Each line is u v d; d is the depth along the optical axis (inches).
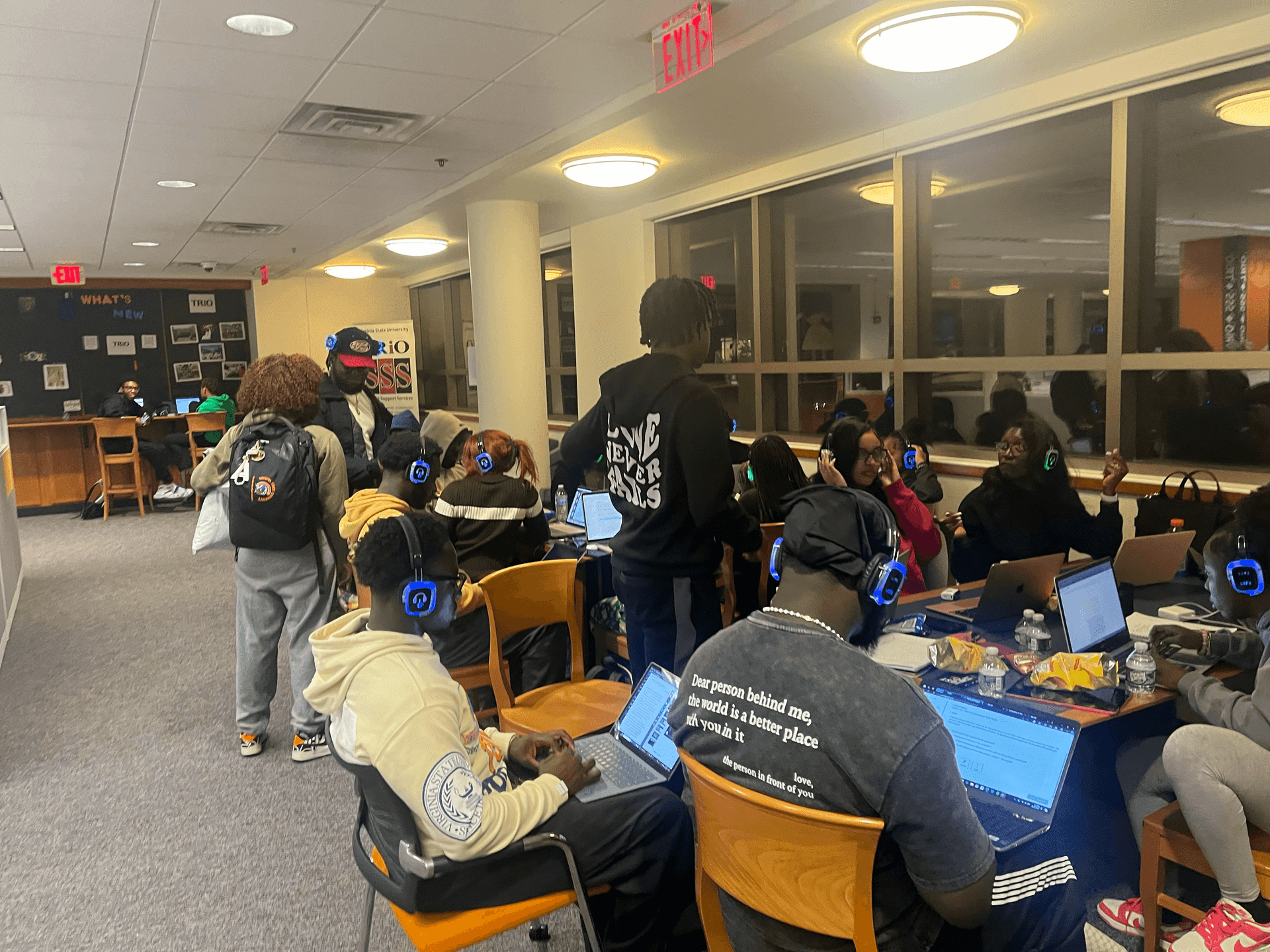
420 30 122.6
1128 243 149.1
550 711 97.7
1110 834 93.1
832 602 49.2
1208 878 77.8
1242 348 140.4
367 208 252.8
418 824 58.8
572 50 131.6
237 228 282.5
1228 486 137.9
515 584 102.8
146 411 401.7
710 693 49.9
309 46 127.3
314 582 124.5
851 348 211.3
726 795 48.2
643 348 265.3
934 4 115.1
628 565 91.1
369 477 150.4
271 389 122.0
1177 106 144.5
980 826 45.9
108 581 244.4
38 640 189.9
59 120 158.9
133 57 129.0
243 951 83.0
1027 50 136.3
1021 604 94.4
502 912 61.9
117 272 395.5
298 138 177.8
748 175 218.5
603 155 193.9
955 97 158.7
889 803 43.8
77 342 404.8
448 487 123.8
